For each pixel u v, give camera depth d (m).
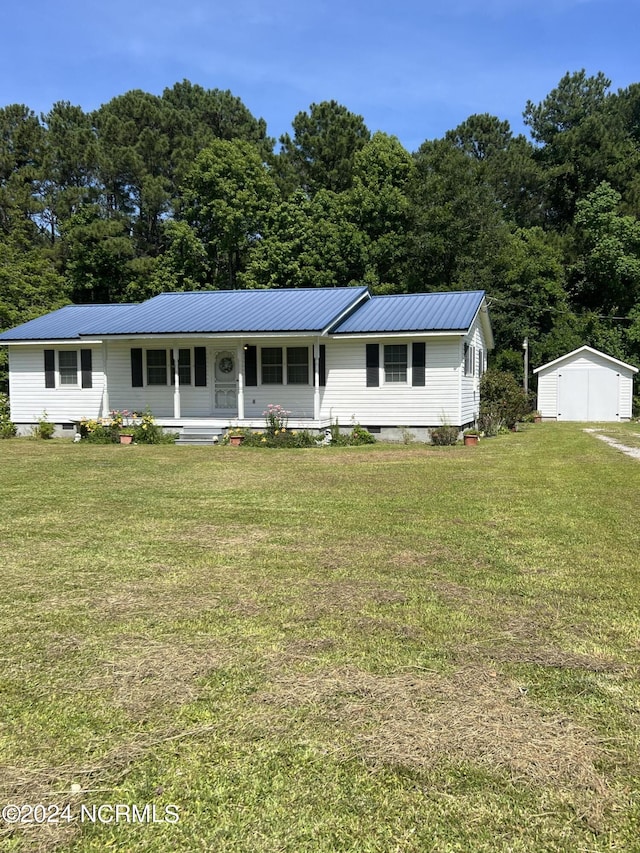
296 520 6.94
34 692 3.15
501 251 33.66
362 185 34.56
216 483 9.70
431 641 3.72
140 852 2.15
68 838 2.21
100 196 36.75
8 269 28.70
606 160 39.50
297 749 2.67
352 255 32.94
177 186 37.94
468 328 15.67
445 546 5.80
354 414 17.17
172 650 3.62
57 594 4.56
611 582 4.77
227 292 20.73
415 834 2.21
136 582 4.82
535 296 33.03
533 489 8.87
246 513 7.34
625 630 3.89
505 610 4.21
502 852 2.13
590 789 2.43
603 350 32.00
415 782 2.46
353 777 2.49
